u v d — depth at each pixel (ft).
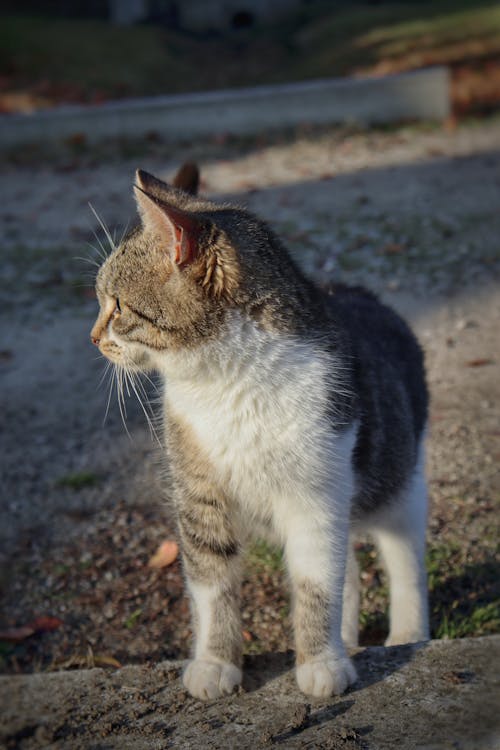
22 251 7.66
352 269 6.81
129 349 3.34
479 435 4.86
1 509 4.63
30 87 12.96
